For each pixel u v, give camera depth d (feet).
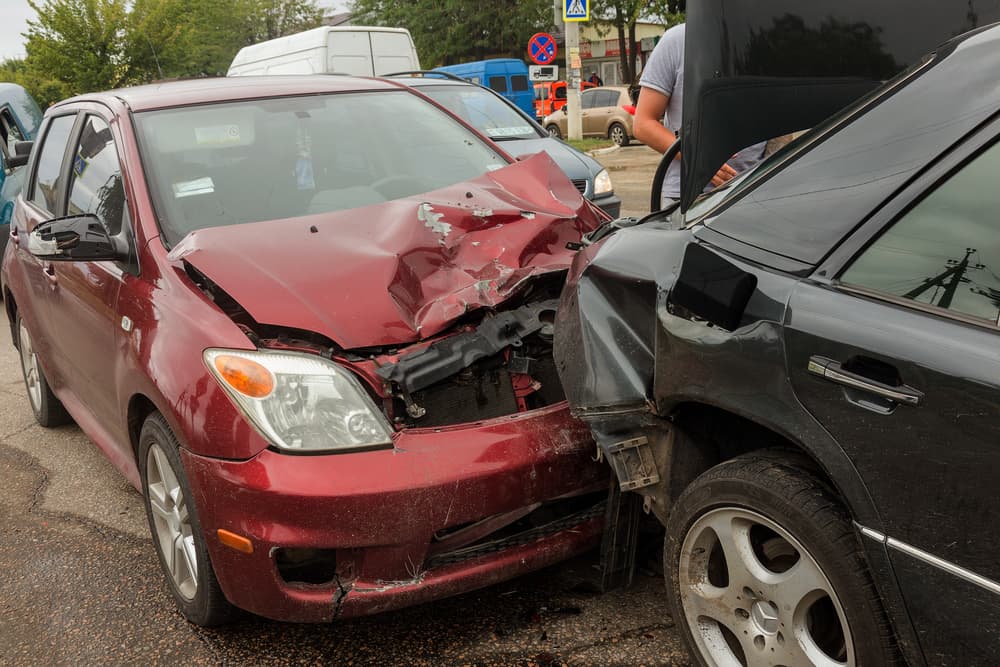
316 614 8.63
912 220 6.21
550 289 10.76
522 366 9.70
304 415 8.65
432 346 9.39
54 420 17.60
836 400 6.15
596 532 9.41
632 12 108.78
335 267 9.82
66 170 14.47
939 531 5.63
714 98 8.61
